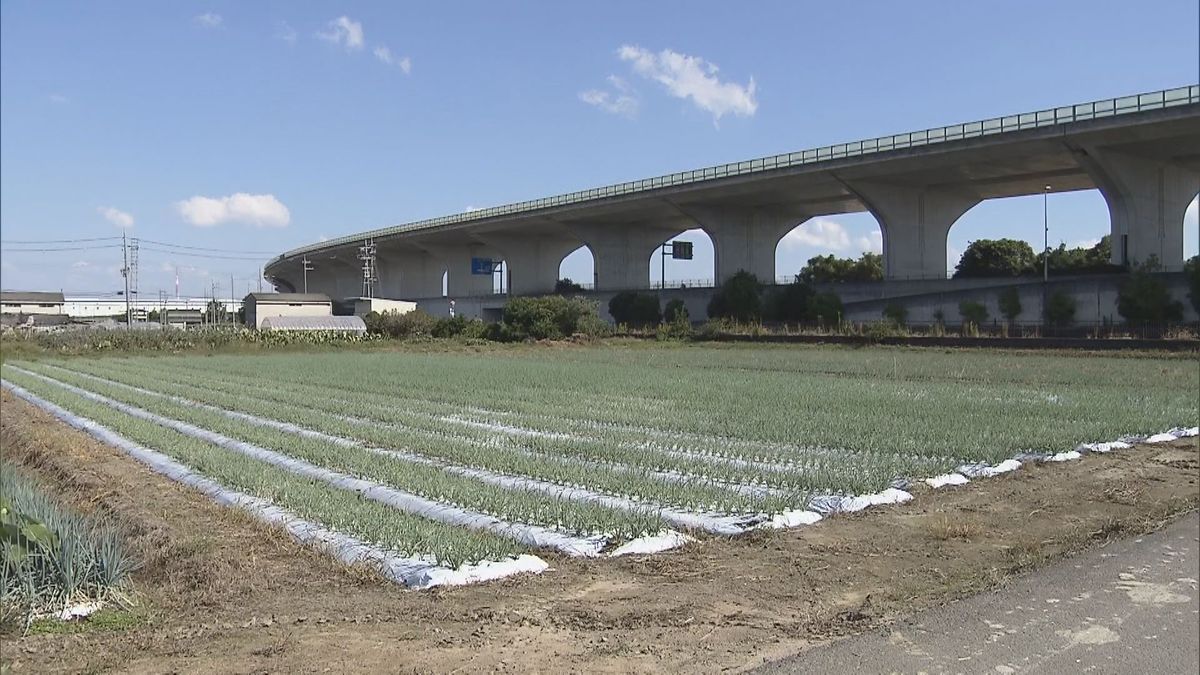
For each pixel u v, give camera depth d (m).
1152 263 52.66
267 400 27.17
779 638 7.02
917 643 6.88
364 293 131.88
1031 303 55.78
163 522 10.60
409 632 7.11
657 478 13.36
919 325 60.38
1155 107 48.81
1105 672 6.33
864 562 9.22
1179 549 9.57
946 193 71.69
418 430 19.80
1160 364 36.97
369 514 10.72
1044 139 53.88
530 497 11.84
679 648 6.80
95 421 22.00
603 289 94.06
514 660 6.54
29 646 6.74
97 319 112.19
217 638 6.95
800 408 22.80
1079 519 11.09
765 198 78.44
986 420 19.55
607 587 8.39
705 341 65.12
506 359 51.22
